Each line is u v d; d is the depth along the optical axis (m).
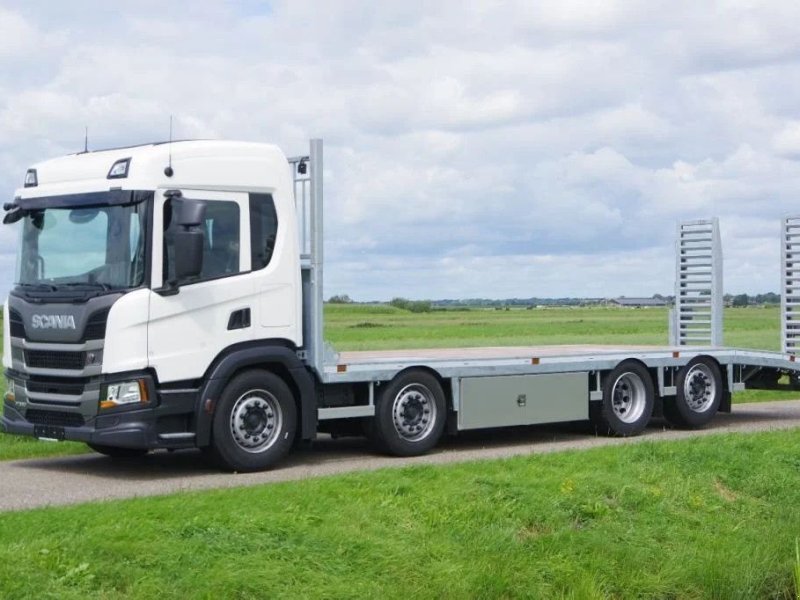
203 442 12.49
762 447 13.88
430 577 8.78
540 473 11.80
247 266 12.85
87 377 12.20
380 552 8.97
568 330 58.09
